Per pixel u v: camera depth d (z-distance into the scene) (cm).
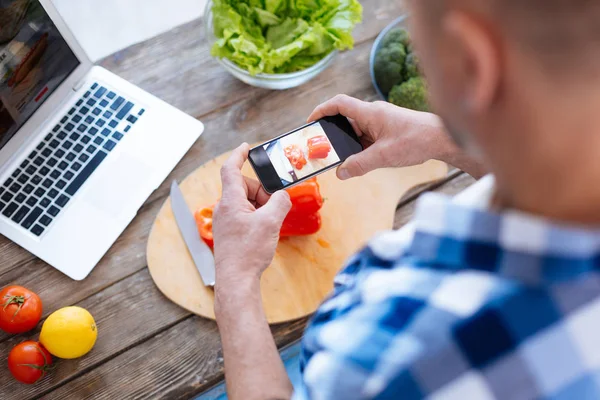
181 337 91
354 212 98
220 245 72
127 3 157
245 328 64
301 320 93
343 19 100
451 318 35
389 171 100
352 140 87
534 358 33
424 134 81
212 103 105
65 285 93
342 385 38
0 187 96
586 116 28
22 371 85
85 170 97
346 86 107
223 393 104
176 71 107
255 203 89
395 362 36
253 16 102
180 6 158
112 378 89
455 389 34
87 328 85
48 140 98
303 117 105
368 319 38
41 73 93
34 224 94
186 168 101
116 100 101
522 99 29
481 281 35
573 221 33
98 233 94
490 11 27
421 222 37
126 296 93
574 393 33
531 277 33
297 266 94
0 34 83
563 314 33
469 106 31
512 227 33
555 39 26
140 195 97
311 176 86
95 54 150
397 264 41
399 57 100
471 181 102
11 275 93
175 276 93
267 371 61
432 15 30
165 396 89
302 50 101
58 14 90
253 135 104
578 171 30
